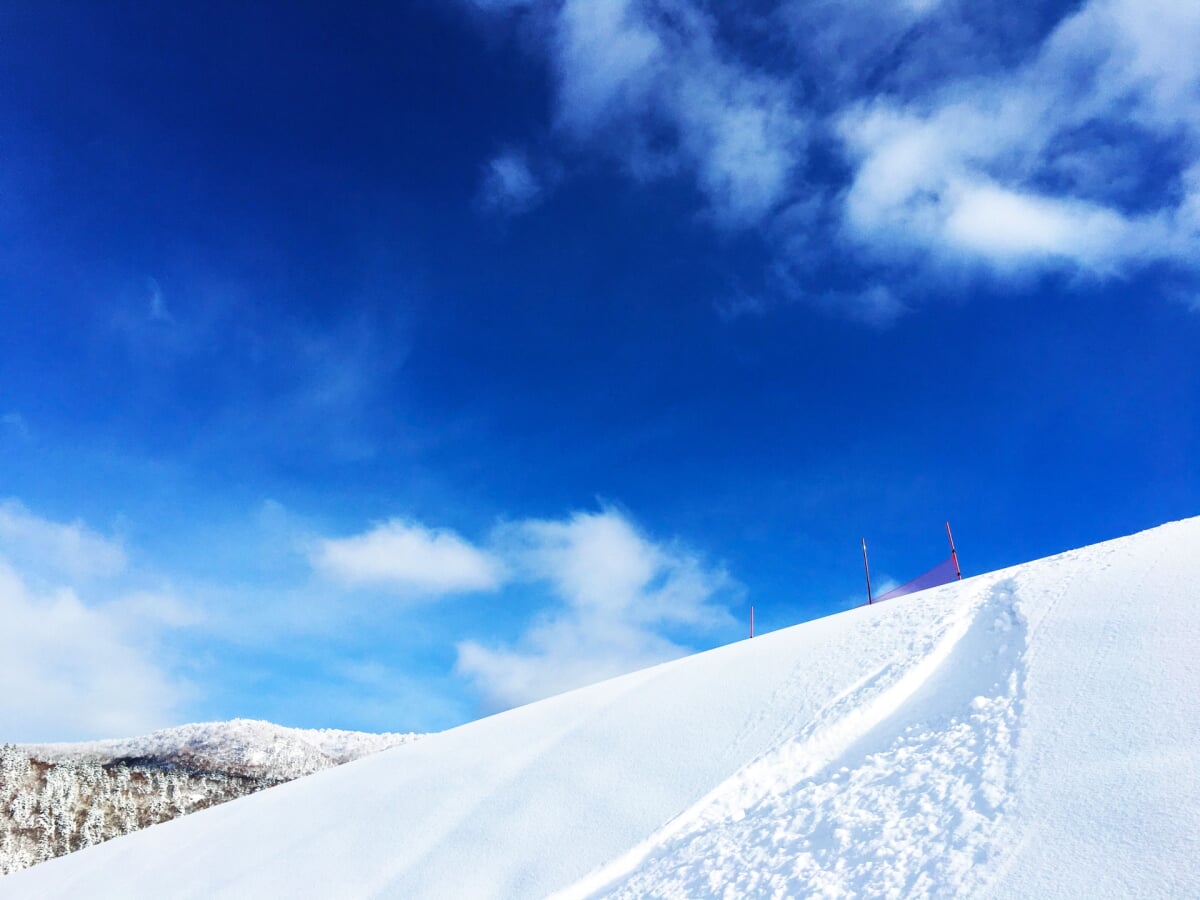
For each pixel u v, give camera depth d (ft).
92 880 61.87
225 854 55.72
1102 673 29.45
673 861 30.94
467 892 36.60
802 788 32.24
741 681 48.11
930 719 33.24
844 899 22.49
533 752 51.57
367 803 54.70
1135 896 17.70
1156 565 37.35
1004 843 21.75
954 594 46.88
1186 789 20.72
